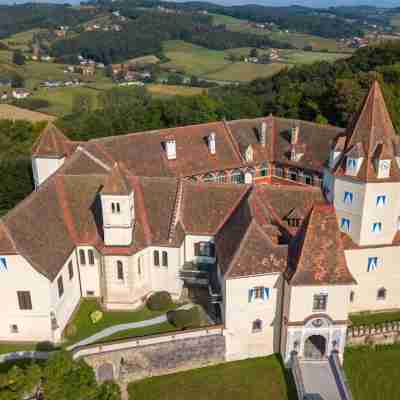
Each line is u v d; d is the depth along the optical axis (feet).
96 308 193.06
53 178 198.59
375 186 179.32
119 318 186.70
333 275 159.33
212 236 193.57
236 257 163.43
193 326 178.91
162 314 189.16
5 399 123.34
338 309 163.53
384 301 199.11
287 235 178.91
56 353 135.33
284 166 287.89
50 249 173.47
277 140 296.92
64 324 180.75
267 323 172.86
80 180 199.00
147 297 198.29
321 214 159.02
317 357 172.24
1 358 166.61
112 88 492.95
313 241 159.84
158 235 191.93
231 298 165.68
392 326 184.85
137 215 194.18
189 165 264.11
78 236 190.19
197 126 282.56
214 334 171.63
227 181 280.92
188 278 193.88
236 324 170.71
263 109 432.66
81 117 403.95
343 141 190.08
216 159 274.98
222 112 406.21
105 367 165.17
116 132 385.91
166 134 268.82
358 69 474.90
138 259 188.34
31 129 407.64
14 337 174.70
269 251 166.61
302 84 441.27
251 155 282.36
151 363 168.86
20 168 306.76
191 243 196.95
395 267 192.75
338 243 160.45
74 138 372.38
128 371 167.73
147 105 421.18
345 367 175.32
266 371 170.91
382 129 181.78
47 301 167.94
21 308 169.68
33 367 129.39
